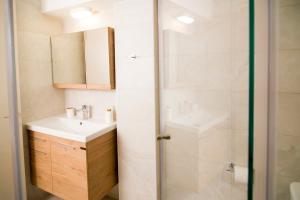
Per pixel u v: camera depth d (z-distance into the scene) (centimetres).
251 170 46
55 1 190
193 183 146
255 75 46
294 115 95
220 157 134
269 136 50
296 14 91
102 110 204
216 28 129
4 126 109
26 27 187
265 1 47
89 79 194
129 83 165
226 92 129
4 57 104
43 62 205
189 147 146
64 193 169
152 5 147
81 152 154
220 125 133
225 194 133
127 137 171
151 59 152
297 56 93
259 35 46
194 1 135
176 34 145
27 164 191
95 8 191
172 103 153
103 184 169
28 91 191
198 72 138
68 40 202
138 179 169
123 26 162
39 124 187
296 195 85
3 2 96
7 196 107
